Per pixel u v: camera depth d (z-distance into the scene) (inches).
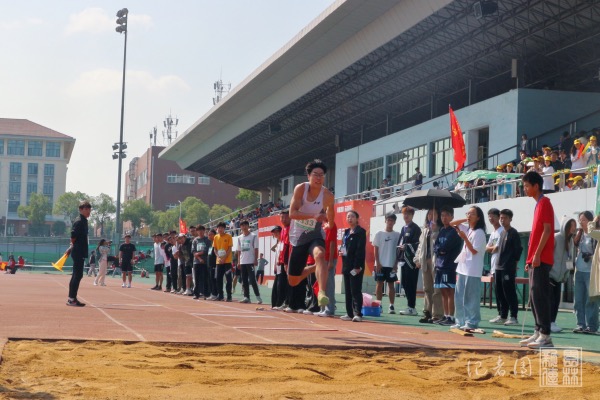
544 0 1213.7
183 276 995.3
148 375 256.8
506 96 1369.3
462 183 1096.2
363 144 2014.0
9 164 6028.5
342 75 1822.1
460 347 352.8
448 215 521.0
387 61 1637.6
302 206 365.4
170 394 224.2
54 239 3398.1
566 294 861.8
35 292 871.7
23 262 2790.4
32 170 6063.0
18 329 378.3
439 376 281.6
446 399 235.8
